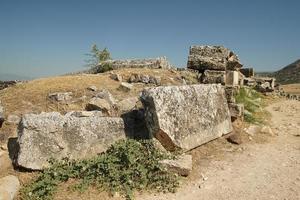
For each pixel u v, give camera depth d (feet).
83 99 39.70
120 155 25.89
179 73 52.21
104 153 27.58
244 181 24.39
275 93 71.82
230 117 35.01
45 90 42.24
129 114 32.48
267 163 27.81
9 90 43.55
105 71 59.31
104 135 28.07
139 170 24.35
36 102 38.96
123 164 25.23
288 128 38.91
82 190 22.81
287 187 23.20
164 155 26.37
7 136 31.01
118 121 29.25
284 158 29.01
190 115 29.81
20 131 26.03
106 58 77.15
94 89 42.55
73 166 25.21
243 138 33.45
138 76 48.32
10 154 27.09
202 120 30.83
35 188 22.95
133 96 41.98
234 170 26.40
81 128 27.17
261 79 75.05
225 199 21.83
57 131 26.22
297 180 24.31
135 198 22.18
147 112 28.45
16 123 33.12
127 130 29.53
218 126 32.53
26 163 24.76
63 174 24.21
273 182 24.11
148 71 52.80
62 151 26.08
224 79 47.83
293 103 61.31
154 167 24.88
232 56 56.18
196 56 53.01
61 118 27.02
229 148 31.14
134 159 25.30
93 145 27.37
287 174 25.48
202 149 30.12
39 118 26.30
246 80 70.74
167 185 23.56
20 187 23.40
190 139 29.14
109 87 44.57
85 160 25.85
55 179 23.86
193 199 21.98
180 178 24.50
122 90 43.73
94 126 27.84
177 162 25.21
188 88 30.89
